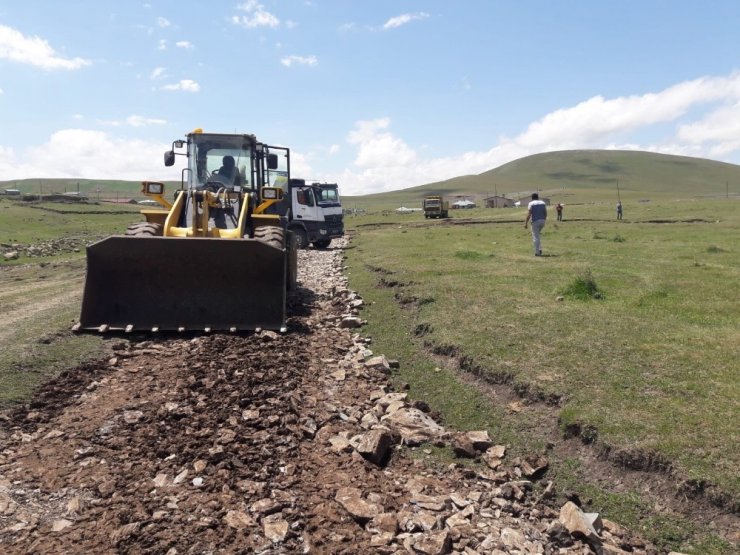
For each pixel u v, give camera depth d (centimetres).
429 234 3094
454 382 749
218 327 927
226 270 928
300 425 601
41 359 760
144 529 415
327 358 838
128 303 920
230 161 1181
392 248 2172
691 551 440
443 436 607
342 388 732
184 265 919
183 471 498
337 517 443
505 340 827
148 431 571
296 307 1176
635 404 604
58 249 2950
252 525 425
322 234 2455
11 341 833
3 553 390
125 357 796
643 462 519
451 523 451
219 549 397
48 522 427
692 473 487
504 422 637
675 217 4581
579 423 580
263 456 529
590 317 922
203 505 447
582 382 668
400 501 479
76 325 907
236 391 677
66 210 6072
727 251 1931
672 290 1155
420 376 784
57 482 482
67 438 558
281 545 405
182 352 822
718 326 870
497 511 477
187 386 688
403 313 1070
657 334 823
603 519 478
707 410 579
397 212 9300
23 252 2755
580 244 2250
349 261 1906
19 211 5256
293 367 773
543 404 649
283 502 455
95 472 497
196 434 565
